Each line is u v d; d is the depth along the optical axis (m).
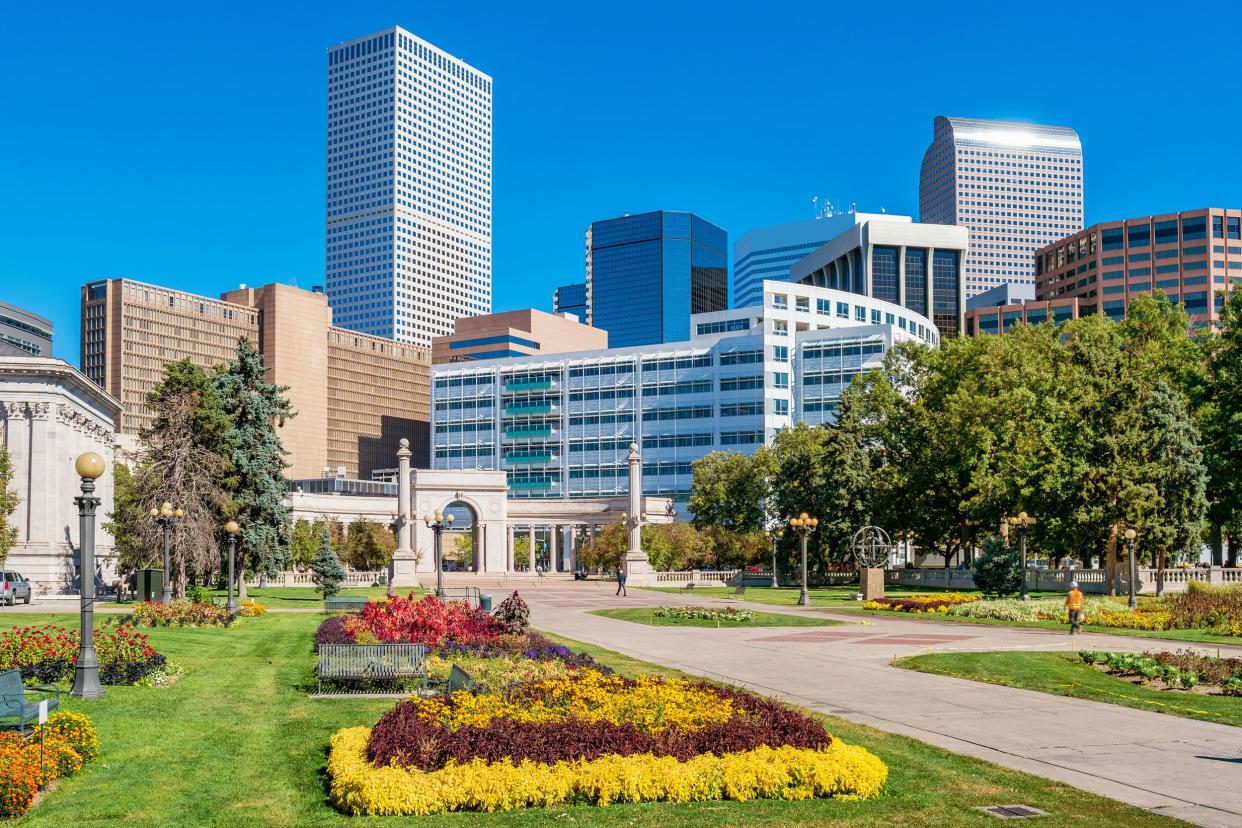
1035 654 31.59
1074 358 69.69
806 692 24.22
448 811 13.88
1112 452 63.19
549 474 158.00
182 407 62.78
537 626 43.56
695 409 147.88
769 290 150.62
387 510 128.12
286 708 21.12
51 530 74.69
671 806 14.07
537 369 160.50
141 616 38.53
